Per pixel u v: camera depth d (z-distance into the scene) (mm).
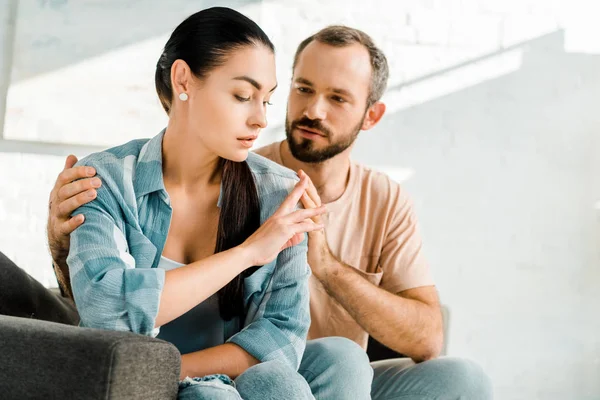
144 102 3066
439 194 3223
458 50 3252
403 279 2150
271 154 2236
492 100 3264
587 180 3311
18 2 3021
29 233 3035
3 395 1198
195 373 1449
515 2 3293
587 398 3299
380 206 2186
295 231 1497
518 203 3273
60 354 1168
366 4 3205
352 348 1661
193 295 1377
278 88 3127
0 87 3031
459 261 3232
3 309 1812
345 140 2135
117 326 1341
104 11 3061
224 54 1450
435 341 2072
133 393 1163
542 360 3283
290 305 1592
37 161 3049
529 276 3279
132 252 1497
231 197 1576
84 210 1457
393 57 3217
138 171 1541
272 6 3148
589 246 3314
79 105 3043
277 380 1320
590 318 3316
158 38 3080
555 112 3303
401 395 2010
